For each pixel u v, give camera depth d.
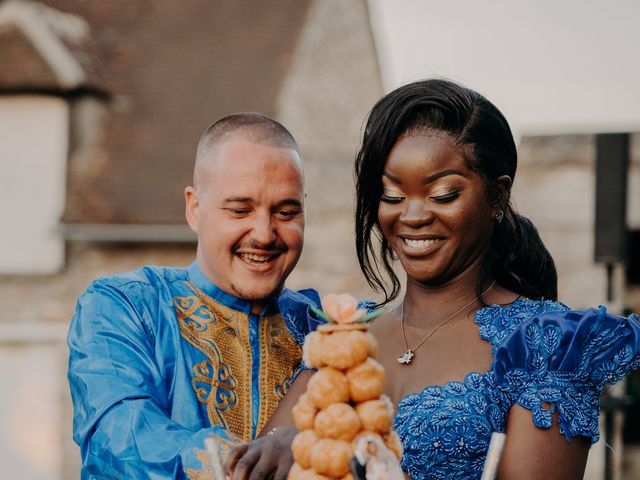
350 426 1.78
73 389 2.71
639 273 7.88
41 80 11.79
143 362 2.76
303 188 3.00
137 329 2.82
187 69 12.23
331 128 11.67
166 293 2.96
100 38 12.58
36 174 11.88
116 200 11.49
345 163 11.55
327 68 11.84
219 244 2.91
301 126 11.60
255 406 2.94
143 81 12.24
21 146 11.92
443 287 2.40
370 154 2.37
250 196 2.87
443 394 2.23
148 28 12.66
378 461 1.74
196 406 2.85
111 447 2.45
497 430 2.20
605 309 2.25
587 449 2.21
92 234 11.30
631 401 6.24
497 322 2.31
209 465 2.27
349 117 11.77
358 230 2.49
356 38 11.92
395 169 2.32
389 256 2.57
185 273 3.04
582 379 2.21
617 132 6.47
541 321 2.24
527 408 2.18
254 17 12.41
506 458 2.17
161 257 11.41
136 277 2.96
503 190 2.38
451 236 2.32
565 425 2.15
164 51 12.43
